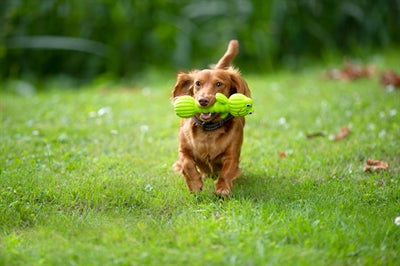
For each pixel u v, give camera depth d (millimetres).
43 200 5723
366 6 15711
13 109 10320
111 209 5570
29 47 13914
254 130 8500
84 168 6785
